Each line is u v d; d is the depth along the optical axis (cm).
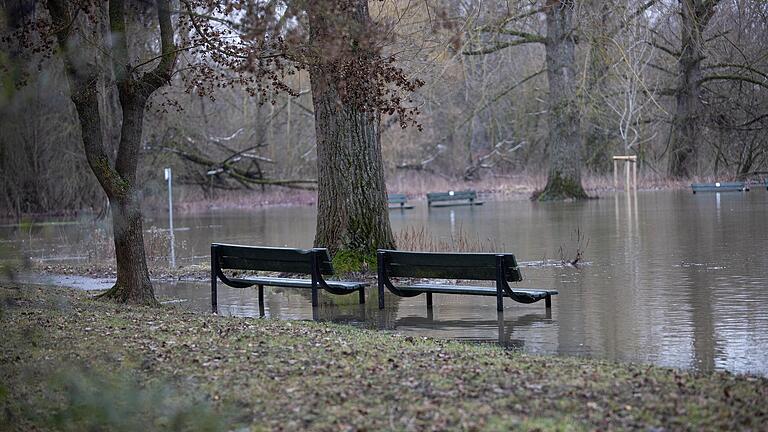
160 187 4334
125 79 1316
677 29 4456
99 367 826
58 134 3759
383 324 1200
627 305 1271
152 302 1359
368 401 707
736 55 4281
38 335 950
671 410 661
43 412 718
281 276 1720
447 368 811
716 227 2378
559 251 1997
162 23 1323
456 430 632
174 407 697
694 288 1392
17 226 1066
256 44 1247
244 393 741
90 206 3975
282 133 5184
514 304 1334
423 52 2411
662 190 4559
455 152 5812
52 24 1239
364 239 1680
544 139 5784
